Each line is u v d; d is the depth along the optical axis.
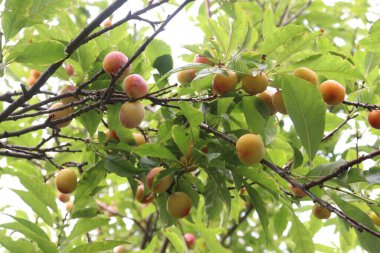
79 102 0.92
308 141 0.87
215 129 0.92
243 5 1.73
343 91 0.92
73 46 0.88
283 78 0.85
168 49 1.03
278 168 0.90
